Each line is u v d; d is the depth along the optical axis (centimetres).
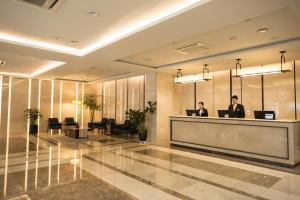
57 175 462
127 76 1091
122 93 1234
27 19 432
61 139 964
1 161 574
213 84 917
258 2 318
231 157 635
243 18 374
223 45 568
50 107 1262
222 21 387
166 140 945
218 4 324
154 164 555
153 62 782
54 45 600
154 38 480
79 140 942
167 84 974
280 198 355
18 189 384
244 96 823
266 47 552
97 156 639
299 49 551
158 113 922
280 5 327
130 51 591
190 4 350
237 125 639
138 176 460
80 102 1323
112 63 757
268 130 575
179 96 1044
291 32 471
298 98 696
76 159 602
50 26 468
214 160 598
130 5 372
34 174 467
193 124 761
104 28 477
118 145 829
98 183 417
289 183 422
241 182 427
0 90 1097
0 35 523
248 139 613
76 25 461
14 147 772
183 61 758
